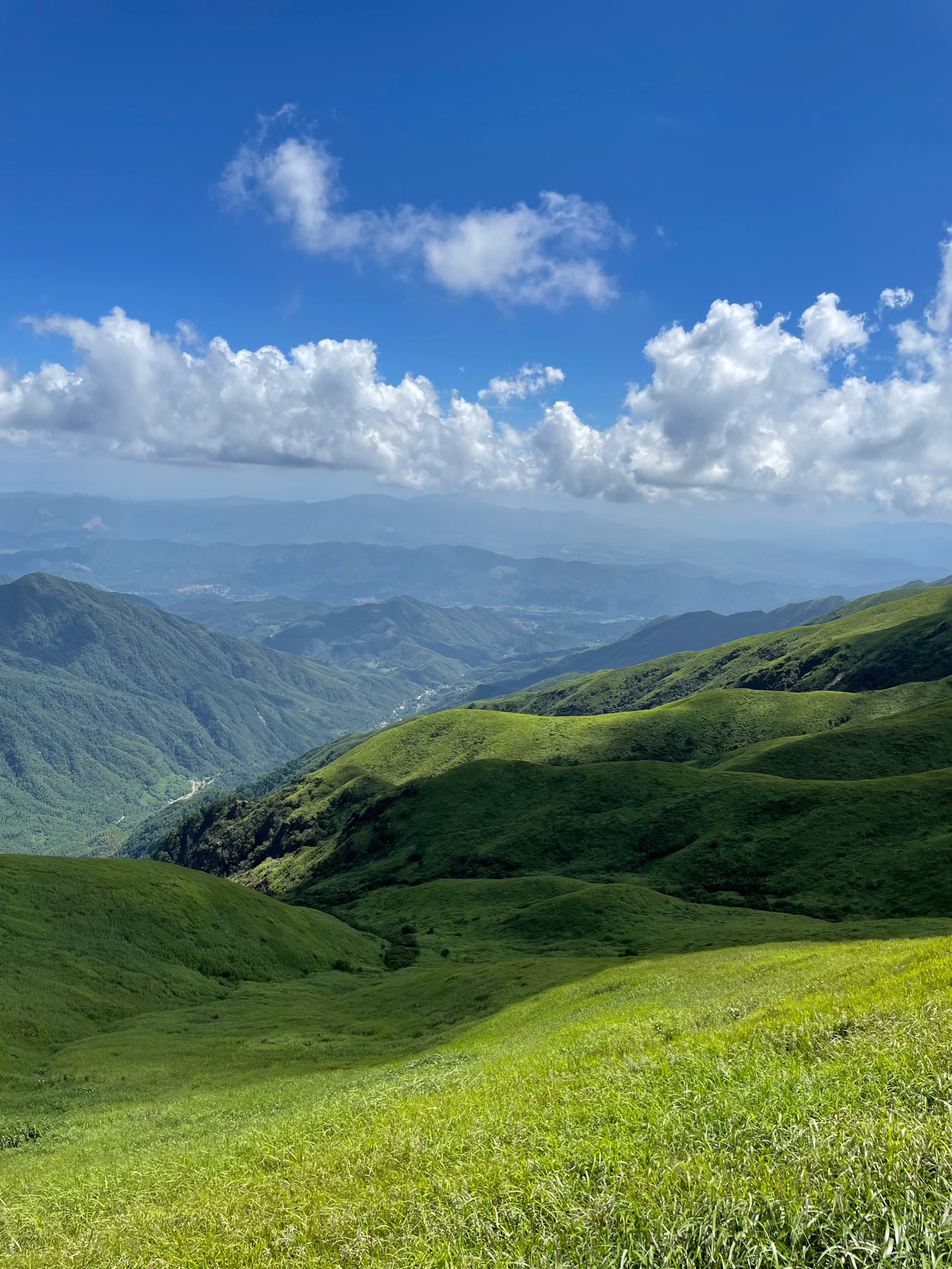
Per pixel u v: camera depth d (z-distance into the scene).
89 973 67.56
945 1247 4.84
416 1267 6.84
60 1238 13.34
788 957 40.78
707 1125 8.06
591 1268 5.79
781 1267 5.04
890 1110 7.21
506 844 169.00
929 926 69.56
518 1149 9.55
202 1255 9.41
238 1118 27.45
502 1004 57.00
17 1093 44.31
